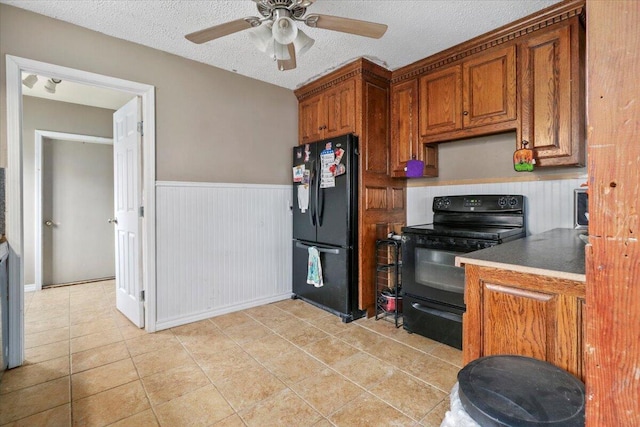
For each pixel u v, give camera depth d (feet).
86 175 13.61
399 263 9.21
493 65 7.47
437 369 6.50
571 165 6.60
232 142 9.77
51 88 10.85
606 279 1.68
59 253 13.00
